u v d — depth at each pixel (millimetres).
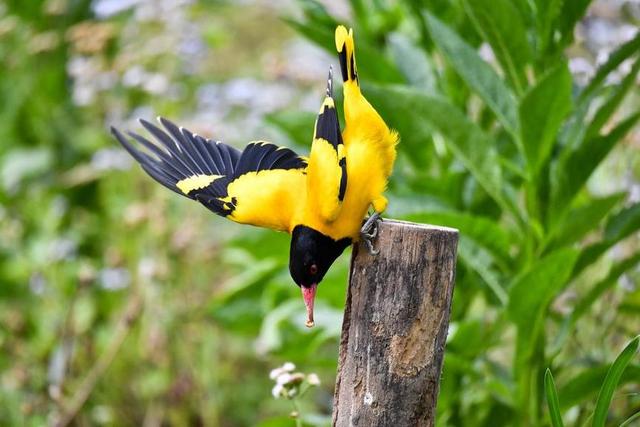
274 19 20766
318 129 7348
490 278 8734
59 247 12906
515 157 9484
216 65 18547
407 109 8508
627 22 11555
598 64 9523
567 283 8586
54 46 13664
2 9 14070
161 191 12844
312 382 7926
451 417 9492
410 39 10305
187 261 12891
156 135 8789
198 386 12617
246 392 13508
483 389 9359
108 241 13578
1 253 13141
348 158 7379
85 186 13695
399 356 6516
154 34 14242
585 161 8289
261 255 11641
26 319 12477
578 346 9648
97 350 12695
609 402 6793
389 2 11672
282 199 7656
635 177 10914
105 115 13930
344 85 7656
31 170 13773
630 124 8148
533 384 8609
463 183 9695
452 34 8578
